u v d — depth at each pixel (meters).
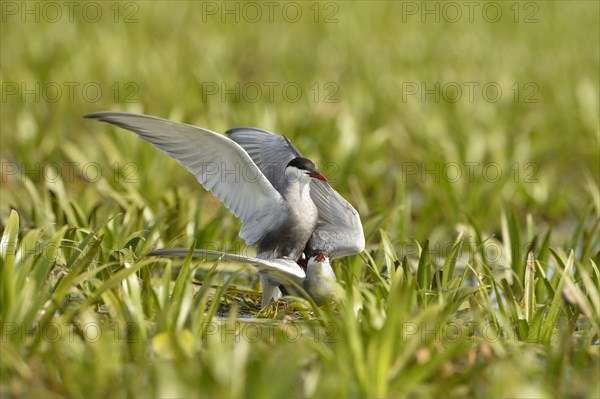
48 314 8.38
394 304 8.56
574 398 7.78
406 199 14.20
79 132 21.22
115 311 8.73
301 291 10.28
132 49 27.62
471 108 22.41
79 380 7.60
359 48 29.97
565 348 8.48
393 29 33.31
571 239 13.48
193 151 10.48
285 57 28.69
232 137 12.52
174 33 31.48
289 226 10.89
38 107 21.55
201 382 7.37
